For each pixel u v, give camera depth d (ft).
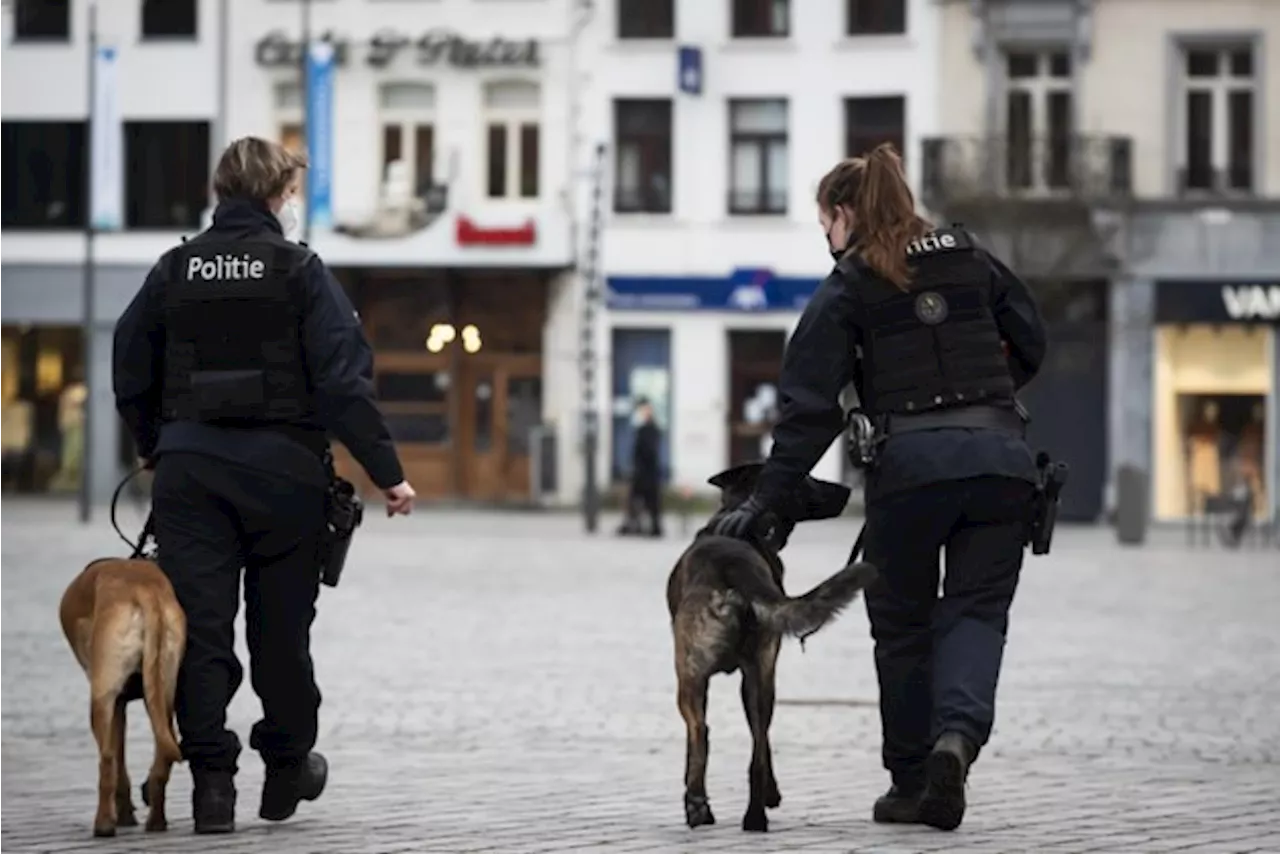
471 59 186.91
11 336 191.72
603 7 186.50
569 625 76.18
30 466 191.01
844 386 34.45
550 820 34.53
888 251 34.04
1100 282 176.96
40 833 33.01
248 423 33.94
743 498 35.76
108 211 158.51
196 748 33.14
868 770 41.45
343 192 188.55
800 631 32.27
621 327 186.70
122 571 33.12
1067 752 45.09
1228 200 174.70
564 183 187.11
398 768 41.70
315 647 68.18
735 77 184.75
